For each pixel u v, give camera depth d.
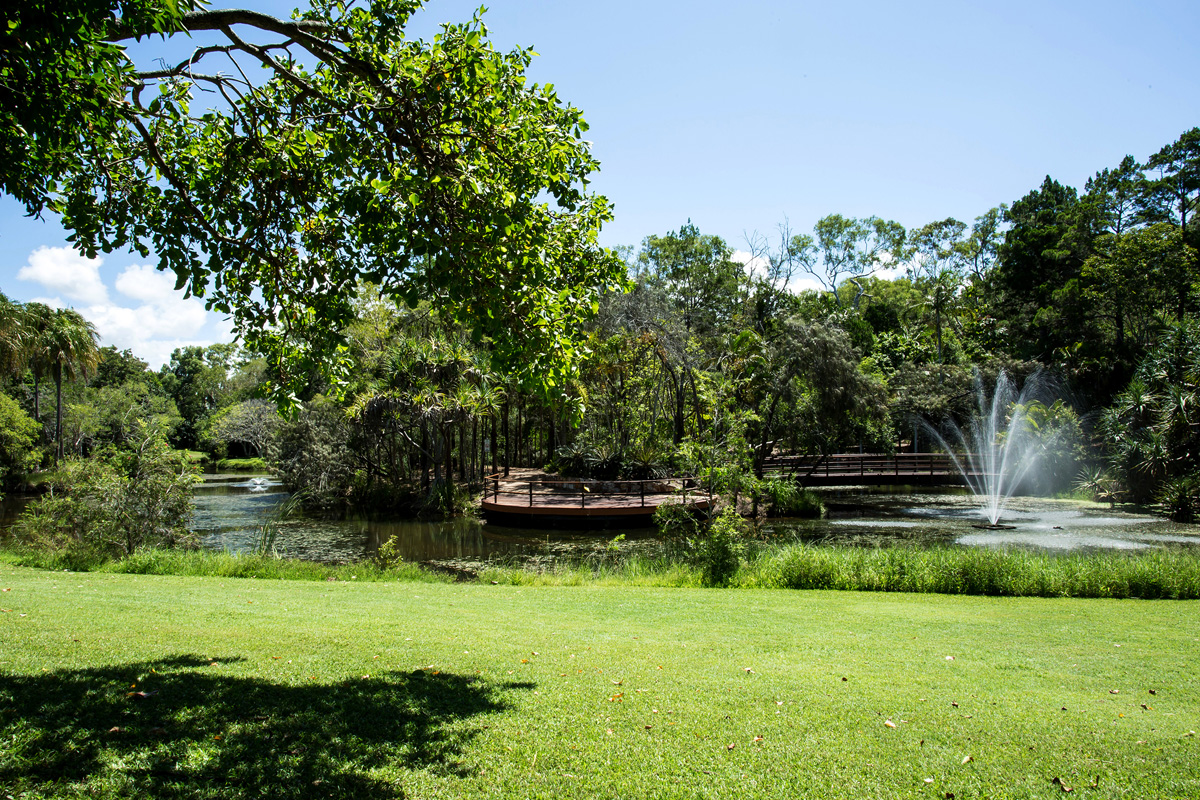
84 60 3.88
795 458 35.94
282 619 7.15
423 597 9.38
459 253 5.01
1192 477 21.55
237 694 4.34
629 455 28.12
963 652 6.44
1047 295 42.72
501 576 11.98
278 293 6.59
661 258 48.66
